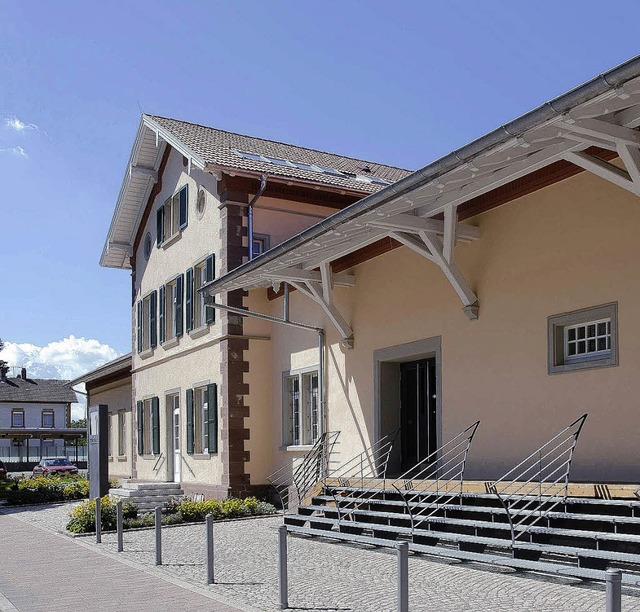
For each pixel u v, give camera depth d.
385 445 14.96
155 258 24.45
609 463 10.44
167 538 14.00
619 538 8.37
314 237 12.02
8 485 27.80
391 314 14.85
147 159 24.20
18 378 73.12
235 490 18.67
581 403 10.92
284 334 18.72
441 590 8.40
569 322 11.16
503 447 12.12
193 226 21.52
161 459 23.20
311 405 17.78
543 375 11.52
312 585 9.02
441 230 12.26
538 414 11.56
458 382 13.09
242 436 18.91
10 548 13.85
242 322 19.19
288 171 20.62
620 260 10.48
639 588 7.94
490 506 11.13
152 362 24.19
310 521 14.07
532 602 7.60
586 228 11.00
